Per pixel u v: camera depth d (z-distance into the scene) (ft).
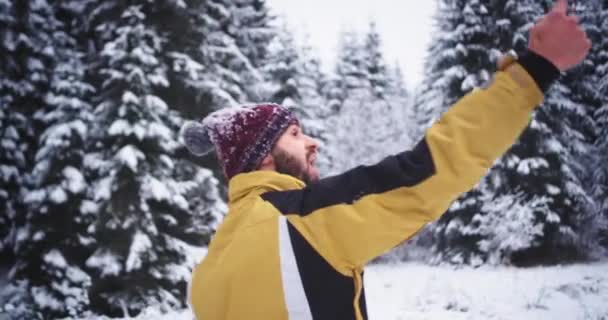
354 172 3.52
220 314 3.84
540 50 2.90
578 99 64.34
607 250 57.72
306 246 3.45
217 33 41.75
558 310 31.48
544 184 52.44
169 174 33.96
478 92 3.10
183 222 35.29
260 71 61.77
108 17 35.47
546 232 52.16
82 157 36.96
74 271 36.04
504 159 53.47
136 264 30.42
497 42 55.98
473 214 55.42
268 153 4.25
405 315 32.07
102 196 31.55
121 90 33.55
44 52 44.88
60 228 36.60
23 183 44.04
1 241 43.88
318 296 3.38
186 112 36.86
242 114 4.34
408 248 63.26
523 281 41.91
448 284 36.86
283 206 3.70
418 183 3.14
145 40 34.81
